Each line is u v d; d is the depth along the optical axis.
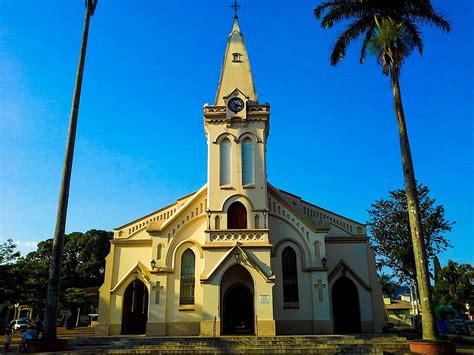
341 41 26.83
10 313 72.69
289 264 32.12
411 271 40.19
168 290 31.03
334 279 33.91
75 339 26.56
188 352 20.98
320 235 32.34
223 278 30.89
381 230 40.69
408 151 23.05
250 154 32.56
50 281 20.47
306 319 30.61
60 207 21.41
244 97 33.47
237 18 38.75
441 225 39.00
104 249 71.06
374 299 33.25
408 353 19.19
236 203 31.34
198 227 32.53
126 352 20.64
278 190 35.25
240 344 23.42
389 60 24.39
